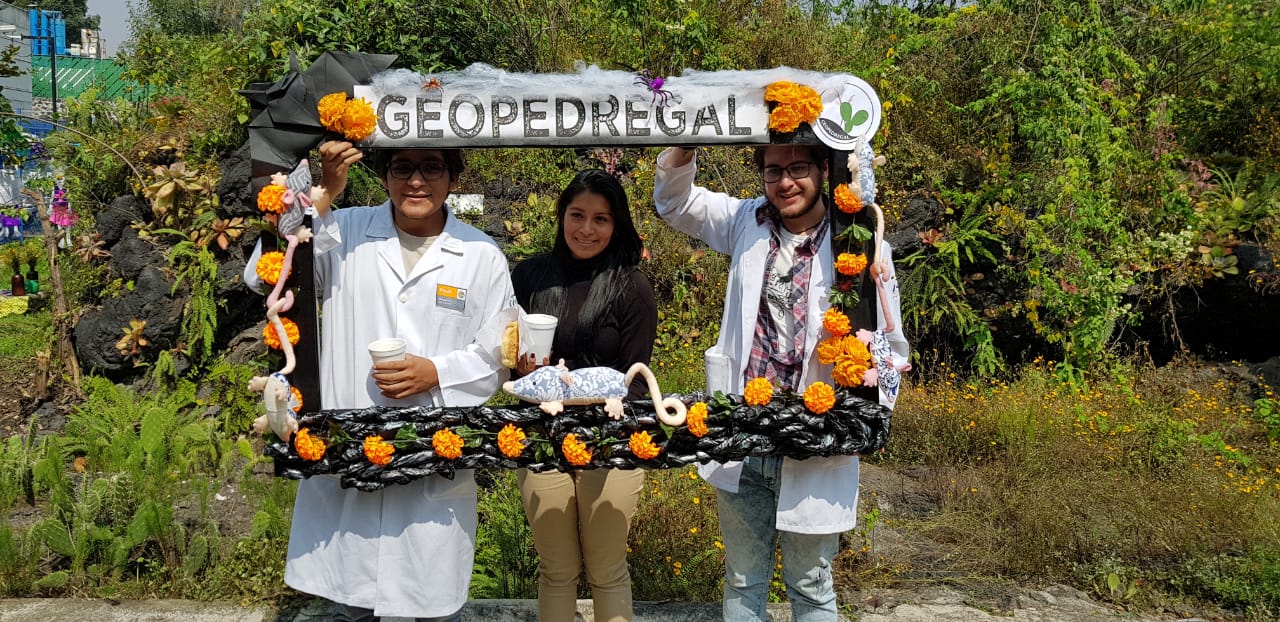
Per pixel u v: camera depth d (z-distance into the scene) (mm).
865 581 3742
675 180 2600
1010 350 6660
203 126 5754
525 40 6992
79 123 6141
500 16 6922
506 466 2244
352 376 2303
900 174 6594
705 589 3459
